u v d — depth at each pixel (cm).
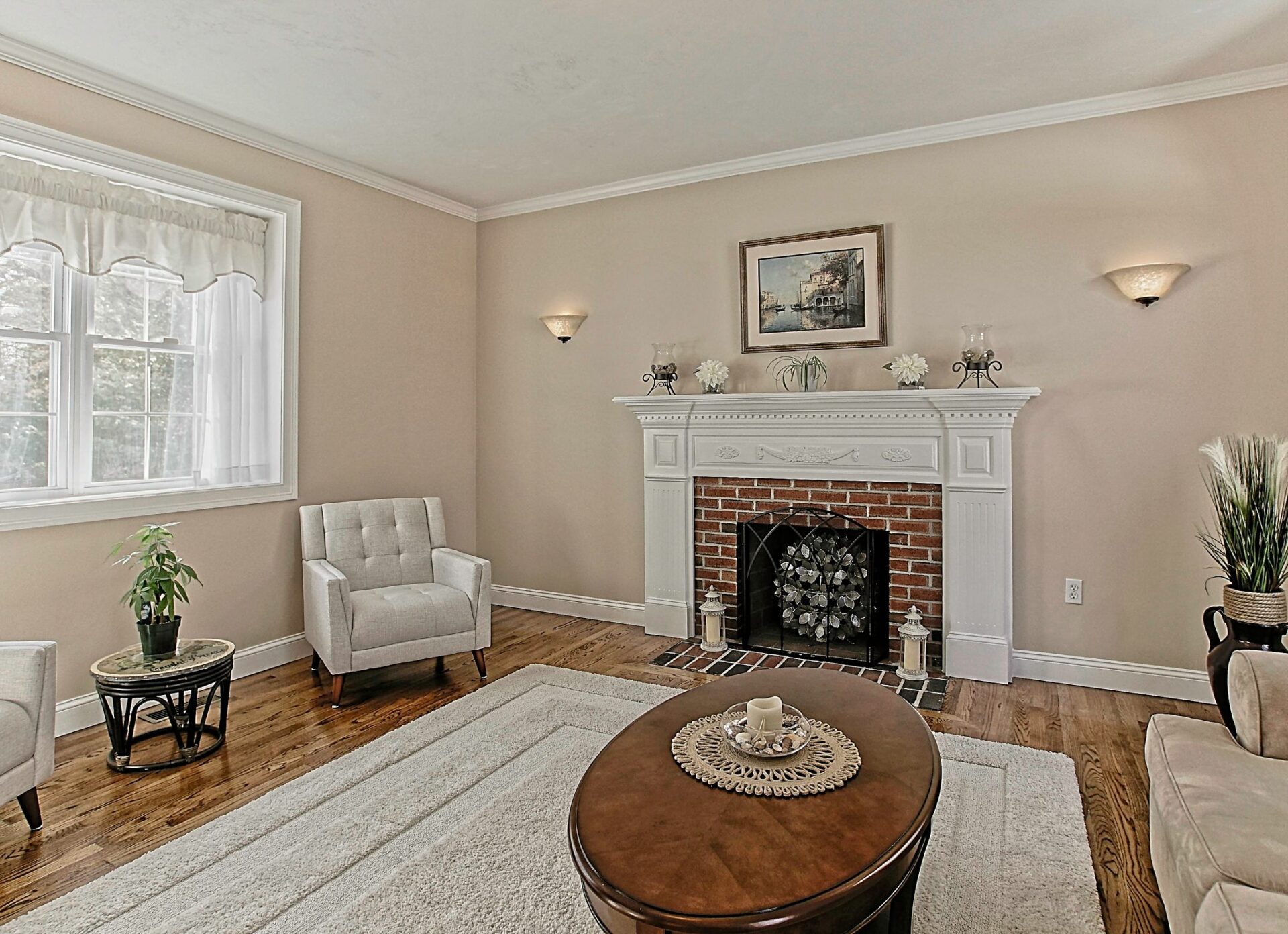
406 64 303
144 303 342
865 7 262
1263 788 163
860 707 209
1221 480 275
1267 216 314
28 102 288
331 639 326
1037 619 360
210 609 354
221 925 185
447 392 490
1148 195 333
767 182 415
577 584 486
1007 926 184
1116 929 183
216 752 283
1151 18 269
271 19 268
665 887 129
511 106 343
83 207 310
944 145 372
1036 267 355
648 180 444
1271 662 188
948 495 363
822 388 401
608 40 284
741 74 313
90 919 187
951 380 374
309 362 397
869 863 135
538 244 489
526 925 184
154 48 288
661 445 435
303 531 377
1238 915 121
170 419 352
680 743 184
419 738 294
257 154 370
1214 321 323
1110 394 343
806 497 402
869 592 389
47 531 297
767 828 146
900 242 383
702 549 432
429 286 473
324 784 256
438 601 352
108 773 267
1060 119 347
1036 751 279
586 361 475
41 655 227
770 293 414
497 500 512
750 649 412
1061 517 354
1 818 236
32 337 305
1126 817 234
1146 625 340
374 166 421
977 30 277
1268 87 312
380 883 202
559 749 283
